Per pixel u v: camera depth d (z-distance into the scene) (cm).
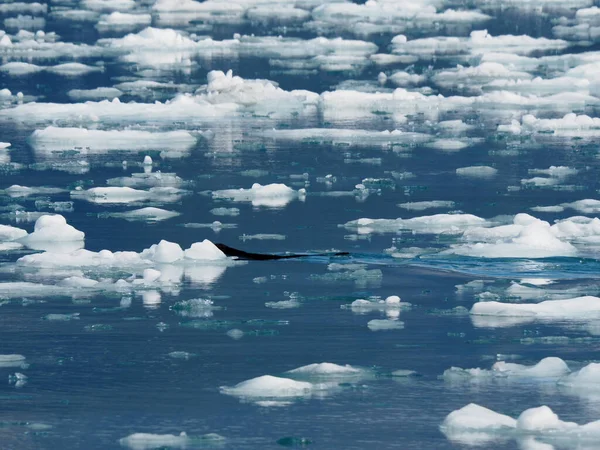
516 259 4041
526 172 5988
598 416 2533
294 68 10669
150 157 6397
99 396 2686
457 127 7575
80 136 7038
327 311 3416
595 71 9775
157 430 2475
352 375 2819
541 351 3011
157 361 2944
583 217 4756
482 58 10750
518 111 8319
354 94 8675
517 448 2352
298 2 16100
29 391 2719
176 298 3566
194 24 14225
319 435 2439
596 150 6612
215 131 7425
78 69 10438
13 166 6156
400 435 2434
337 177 5897
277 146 6862
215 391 2714
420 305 3478
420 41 12262
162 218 4878
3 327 3247
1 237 4478
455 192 5466
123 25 14012
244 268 3962
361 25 13800
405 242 4369
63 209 5069
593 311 3378
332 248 4281
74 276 3850
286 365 2916
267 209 5066
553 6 15562
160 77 10025
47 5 16188
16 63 10550
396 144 6875
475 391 2697
